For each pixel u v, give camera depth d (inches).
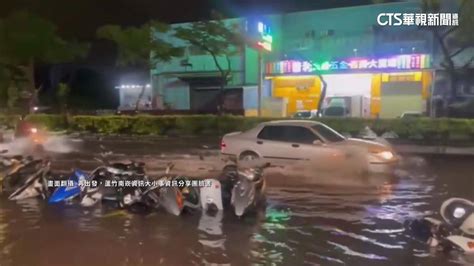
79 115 1314.0
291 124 508.7
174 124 1087.0
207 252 244.5
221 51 1175.6
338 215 324.5
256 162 505.0
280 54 1300.4
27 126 765.3
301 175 490.3
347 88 1257.4
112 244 259.6
